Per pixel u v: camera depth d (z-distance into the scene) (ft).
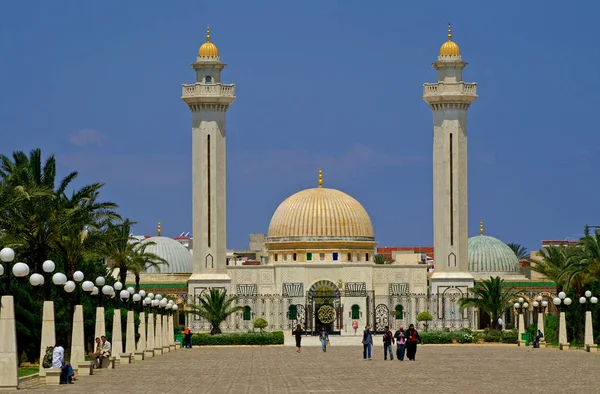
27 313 225.56
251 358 258.78
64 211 223.30
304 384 162.30
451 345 343.46
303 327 450.30
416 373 188.34
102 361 207.92
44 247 220.02
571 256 312.29
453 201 433.07
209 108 435.53
